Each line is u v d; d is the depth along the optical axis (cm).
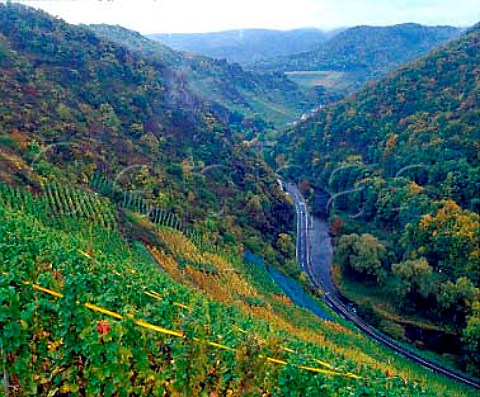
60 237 2241
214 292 3425
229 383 1024
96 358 876
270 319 3231
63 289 952
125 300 1235
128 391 908
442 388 3519
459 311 4734
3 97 5047
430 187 6531
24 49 6372
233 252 4769
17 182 3622
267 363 1047
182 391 972
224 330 1194
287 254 6038
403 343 4650
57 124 5062
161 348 1016
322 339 3359
